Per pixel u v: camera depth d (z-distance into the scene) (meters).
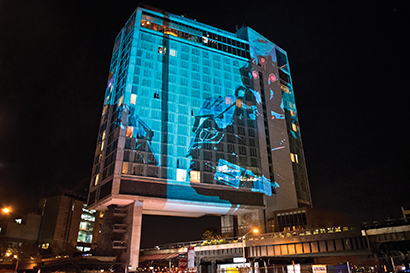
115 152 70.19
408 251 48.25
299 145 102.31
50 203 126.44
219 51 95.50
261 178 83.88
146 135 73.38
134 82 77.31
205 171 76.81
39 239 120.00
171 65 84.88
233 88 92.06
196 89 85.38
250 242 54.88
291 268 33.56
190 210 79.38
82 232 132.25
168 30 89.62
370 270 38.69
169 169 72.75
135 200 67.75
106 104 86.94
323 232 47.25
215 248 61.19
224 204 75.81
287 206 85.75
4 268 85.69
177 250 75.38
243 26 108.31
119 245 68.38
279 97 104.06
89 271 58.72
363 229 43.59
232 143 83.94
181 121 79.12
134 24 85.12
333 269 30.97
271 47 111.88
